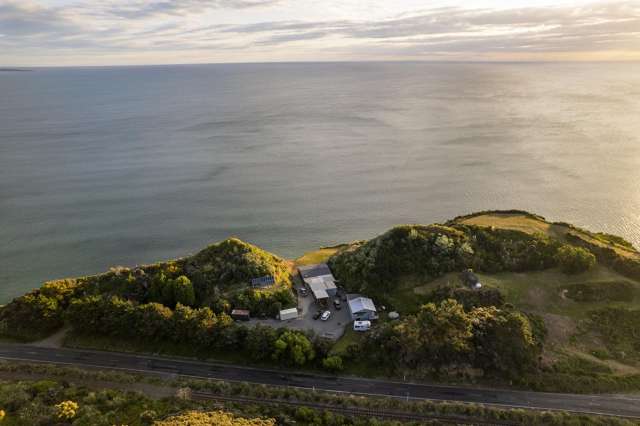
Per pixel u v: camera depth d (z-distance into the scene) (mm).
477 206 197125
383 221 185125
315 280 113875
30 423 70125
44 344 97812
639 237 166375
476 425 74375
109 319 97688
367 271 111188
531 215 133250
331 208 199125
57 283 109438
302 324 100312
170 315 97500
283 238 173125
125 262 157125
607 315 96250
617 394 81000
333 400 79188
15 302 105812
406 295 105125
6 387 79125
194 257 117188
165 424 69875
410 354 88000
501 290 100875
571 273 106500
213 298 105562
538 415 75000
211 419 71688
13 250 164500
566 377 83750
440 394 82125
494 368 85750
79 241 171125
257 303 103562
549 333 92812
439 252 111062
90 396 77812
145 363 91625
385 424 73188
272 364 90625
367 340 92312
